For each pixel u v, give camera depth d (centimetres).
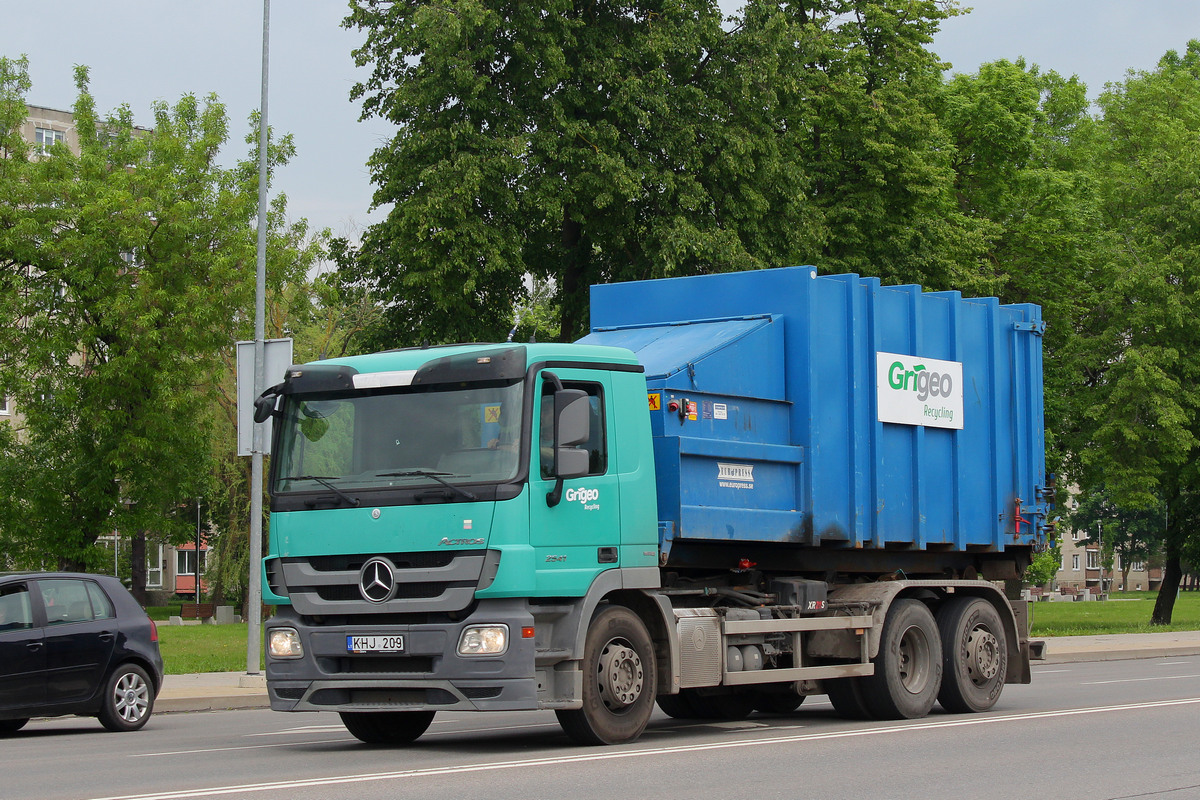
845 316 1347
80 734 1412
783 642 1242
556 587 1020
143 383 3353
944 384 1462
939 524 1445
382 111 3080
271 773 916
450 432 1034
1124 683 1908
